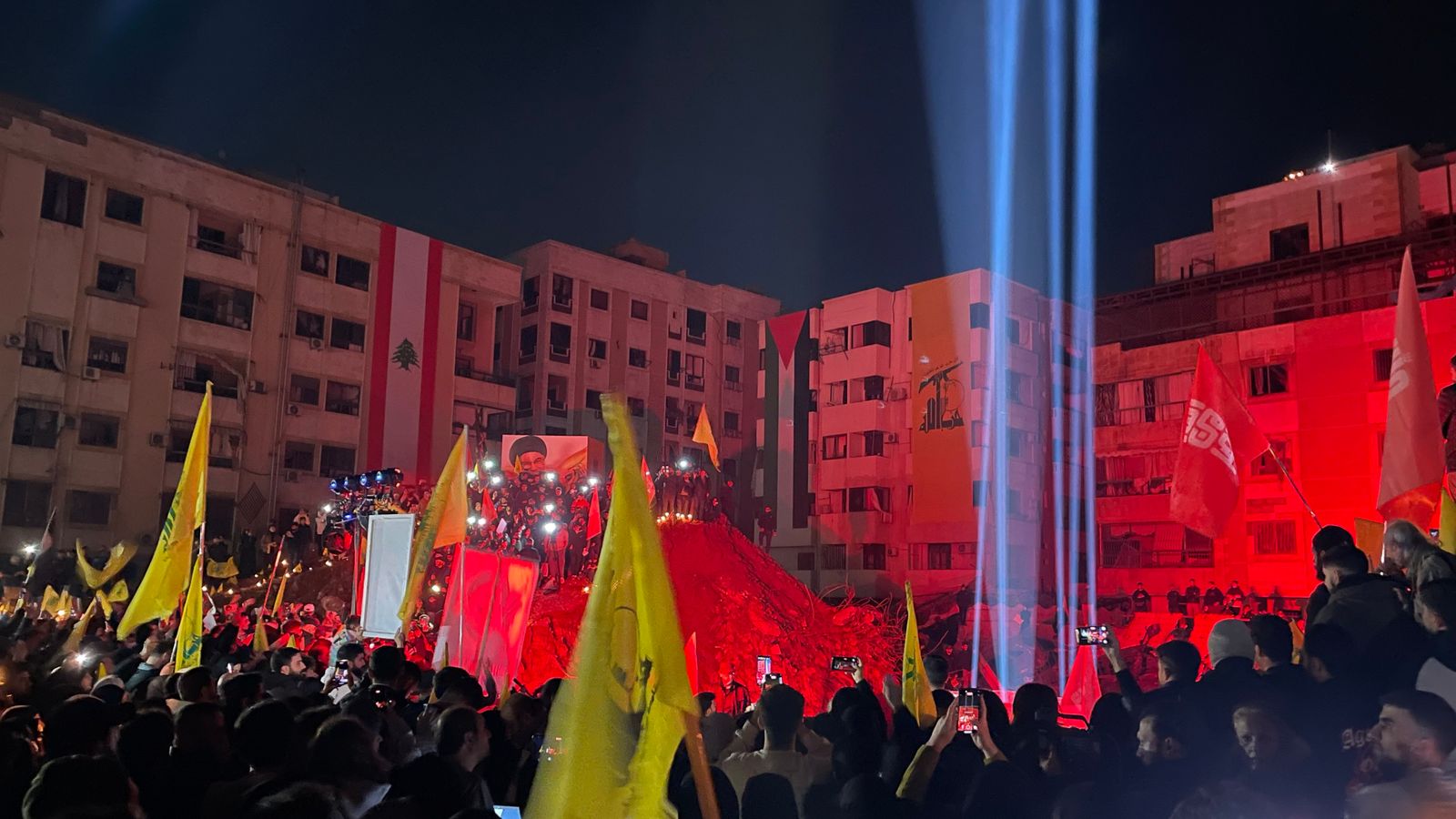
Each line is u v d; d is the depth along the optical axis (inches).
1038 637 1504.7
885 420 2084.2
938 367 1984.5
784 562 2161.7
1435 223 1582.2
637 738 153.5
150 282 1617.9
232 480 1663.4
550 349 2217.0
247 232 1736.0
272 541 1466.5
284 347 1747.0
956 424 1932.8
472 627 412.2
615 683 154.8
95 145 1576.0
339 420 1803.6
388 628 440.1
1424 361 325.7
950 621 1562.5
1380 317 1460.4
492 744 251.0
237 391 1695.4
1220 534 388.5
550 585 1029.8
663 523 1157.7
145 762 206.1
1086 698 410.6
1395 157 1588.3
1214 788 171.2
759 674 778.2
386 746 248.1
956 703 213.2
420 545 419.5
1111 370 1776.6
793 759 218.8
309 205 1809.8
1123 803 197.9
